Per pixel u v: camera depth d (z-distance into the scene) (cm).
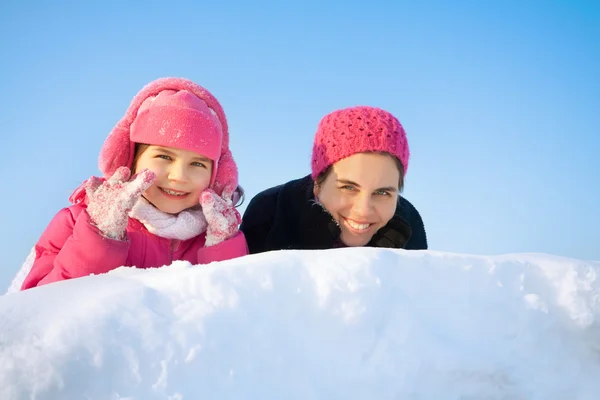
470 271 144
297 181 283
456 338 136
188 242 238
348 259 134
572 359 144
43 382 98
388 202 250
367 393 124
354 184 242
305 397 117
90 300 115
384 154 243
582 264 154
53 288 126
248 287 122
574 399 139
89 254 196
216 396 108
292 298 124
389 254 139
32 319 110
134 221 227
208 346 110
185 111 223
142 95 235
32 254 225
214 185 243
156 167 221
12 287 221
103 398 100
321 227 253
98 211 201
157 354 106
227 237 224
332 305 126
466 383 133
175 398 103
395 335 130
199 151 222
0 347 103
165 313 114
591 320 147
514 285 147
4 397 96
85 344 104
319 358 122
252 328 117
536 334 143
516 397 136
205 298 118
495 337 139
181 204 227
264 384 114
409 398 127
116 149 228
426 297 138
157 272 140
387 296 132
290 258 132
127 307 112
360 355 126
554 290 151
